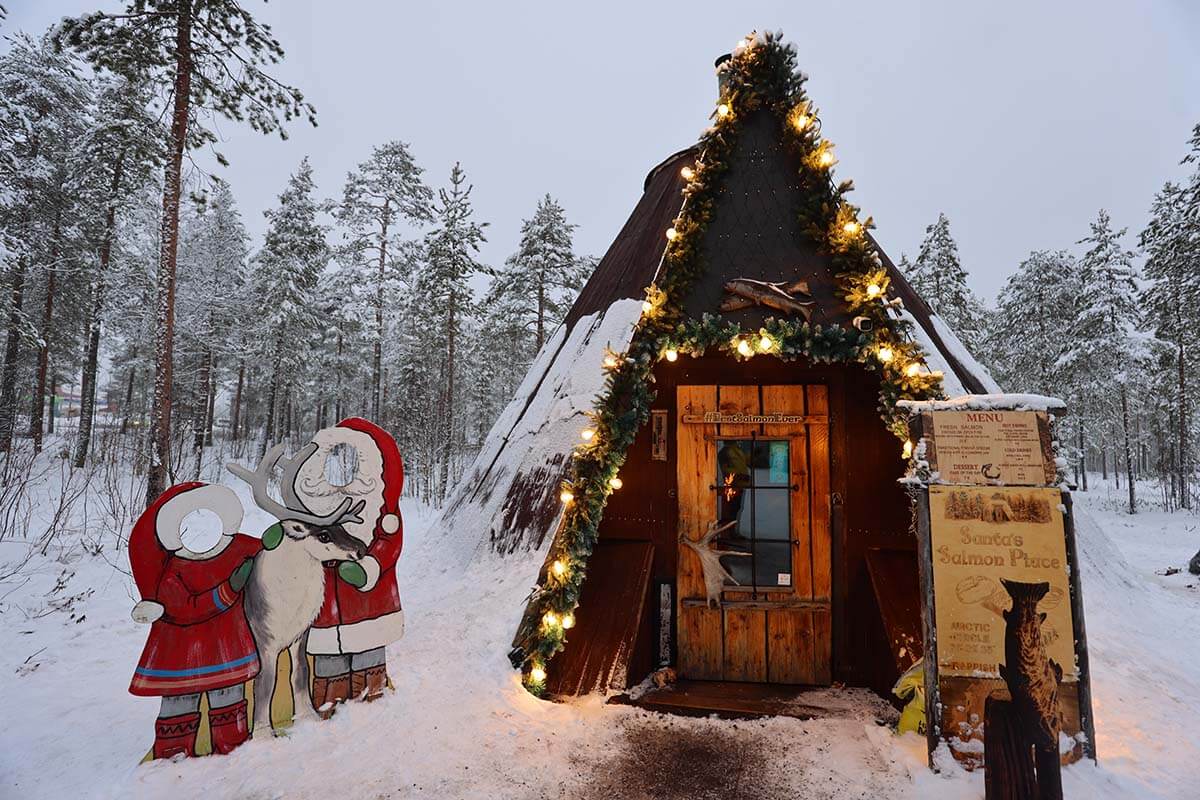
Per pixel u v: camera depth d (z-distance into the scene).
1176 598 6.39
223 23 11.99
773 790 2.84
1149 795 2.62
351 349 33.41
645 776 2.97
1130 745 3.04
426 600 5.34
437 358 29.25
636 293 5.70
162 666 3.08
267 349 26.50
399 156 25.92
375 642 3.61
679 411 4.76
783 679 4.40
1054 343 26.31
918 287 23.81
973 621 2.90
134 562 3.10
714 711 3.73
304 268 27.45
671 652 4.52
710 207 4.26
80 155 19.44
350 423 3.73
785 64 4.32
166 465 11.33
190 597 3.17
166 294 11.80
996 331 30.86
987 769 2.70
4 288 17.59
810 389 4.65
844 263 4.01
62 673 4.35
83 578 6.75
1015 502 2.96
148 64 11.78
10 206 17.44
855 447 4.56
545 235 24.23
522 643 3.97
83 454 15.57
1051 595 2.86
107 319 22.59
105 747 3.20
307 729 3.28
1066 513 2.92
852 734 3.42
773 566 4.55
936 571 2.97
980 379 5.92
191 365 30.02
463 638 4.32
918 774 2.85
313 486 3.56
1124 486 34.22
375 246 25.11
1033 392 27.08
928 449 3.08
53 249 20.31
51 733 3.36
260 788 2.78
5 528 7.91
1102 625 4.66
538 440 5.88
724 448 4.70
